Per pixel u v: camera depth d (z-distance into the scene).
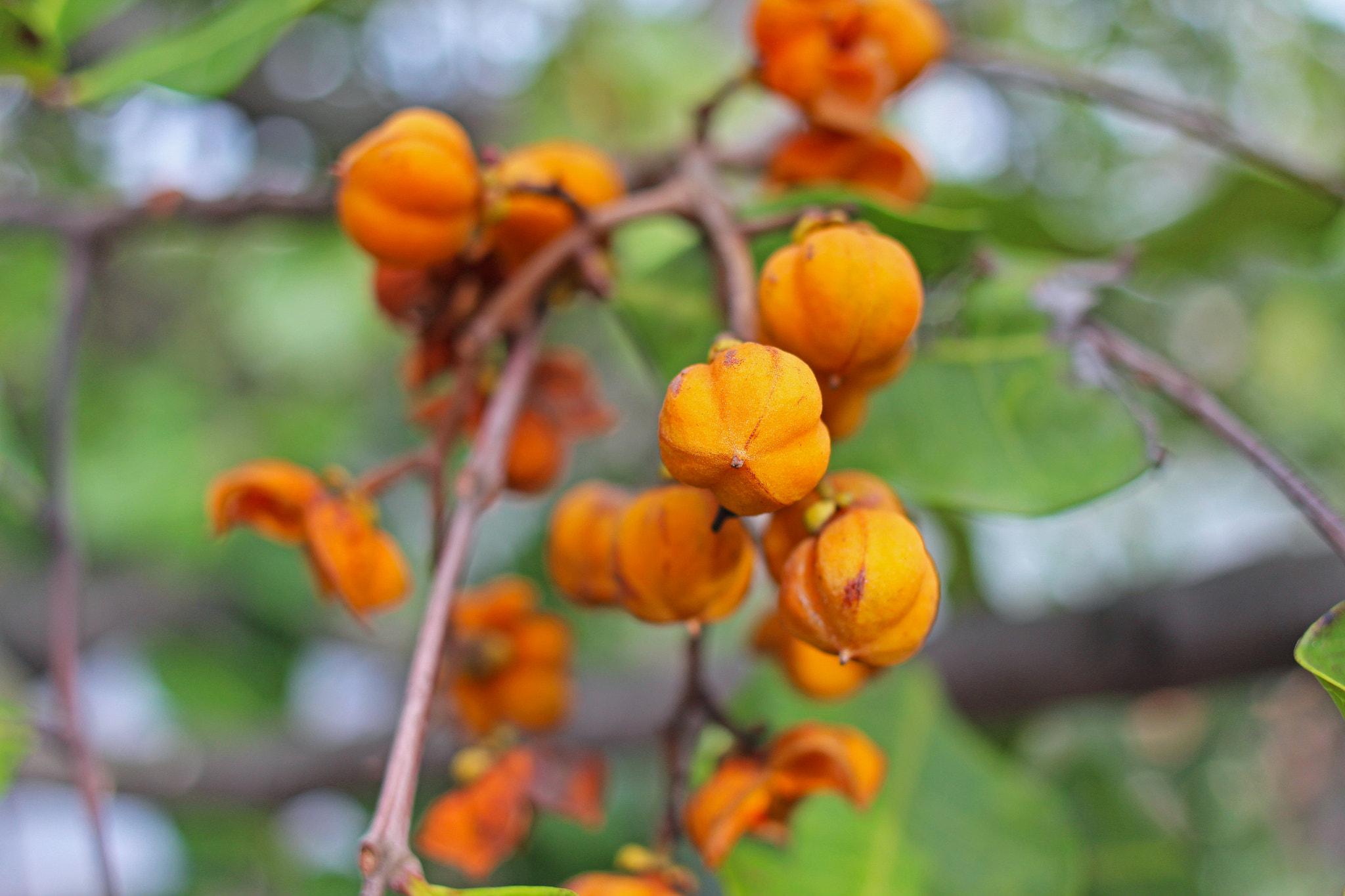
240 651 0.66
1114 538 0.61
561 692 0.33
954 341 0.32
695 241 0.32
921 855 0.34
